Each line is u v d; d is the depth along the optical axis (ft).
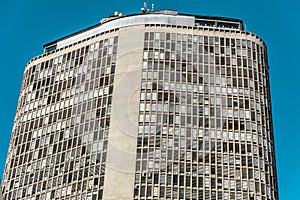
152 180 357.82
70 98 422.00
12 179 407.64
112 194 357.20
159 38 420.36
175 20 436.35
